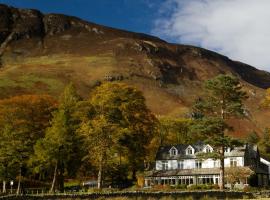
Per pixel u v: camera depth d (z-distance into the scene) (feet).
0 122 241.14
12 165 210.18
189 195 162.71
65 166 241.14
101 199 136.98
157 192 153.79
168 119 394.11
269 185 331.57
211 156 232.53
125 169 285.64
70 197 132.05
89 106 229.86
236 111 240.73
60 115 221.66
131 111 245.04
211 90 242.17
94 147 218.18
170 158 324.80
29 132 239.50
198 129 237.25
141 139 245.65
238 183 284.20
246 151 313.53
